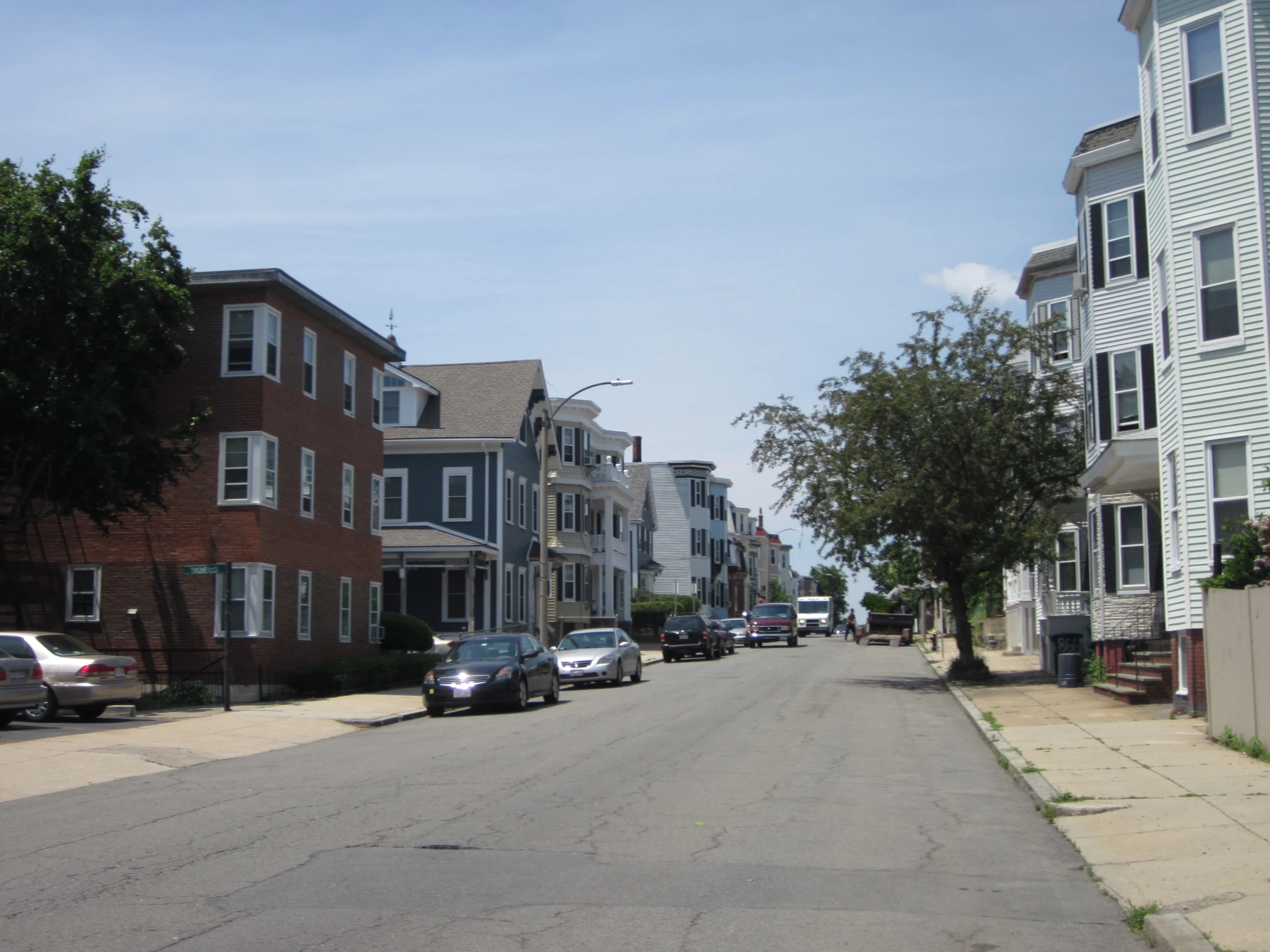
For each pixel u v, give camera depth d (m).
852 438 30.44
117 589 28.38
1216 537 20.06
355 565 33.78
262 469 28.28
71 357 24.53
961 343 30.11
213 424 28.33
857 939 7.10
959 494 29.73
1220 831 9.92
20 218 23.14
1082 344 30.20
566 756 16.08
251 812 11.80
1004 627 55.66
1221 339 20.31
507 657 24.59
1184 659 20.70
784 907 7.85
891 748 17.09
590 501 57.12
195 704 26.12
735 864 9.17
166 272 25.83
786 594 133.25
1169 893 7.99
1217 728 16.14
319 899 8.04
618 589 61.47
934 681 32.50
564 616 51.91
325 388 32.06
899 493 28.94
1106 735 17.33
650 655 53.47
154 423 26.92
